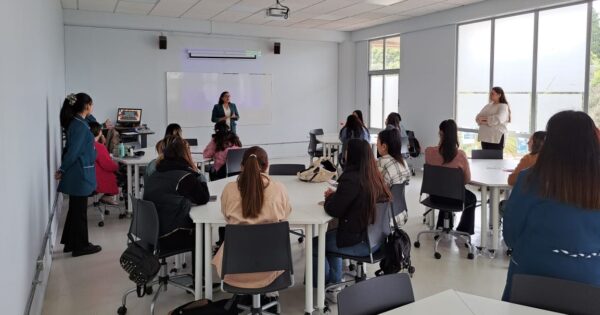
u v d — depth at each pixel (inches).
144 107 376.8
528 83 287.7
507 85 301.9
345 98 452.8
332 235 136.9
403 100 386.9
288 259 110.0
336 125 460.8
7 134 89.7
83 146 176.7
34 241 127.6
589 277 72.7
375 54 427.2
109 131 291.0
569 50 263.1
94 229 218.2
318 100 452.1
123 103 368.5
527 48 287.3
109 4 316.2
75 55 348.8
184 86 390.0
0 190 80.7
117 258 179.6
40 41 163.9
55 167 224.5
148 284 138.7
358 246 129.6
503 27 301.9
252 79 418.9
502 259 178.7
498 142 261.6
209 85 400.8
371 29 413.7
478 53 321.4
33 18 142.6
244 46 412.2
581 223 71.6
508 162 222.8
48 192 178.7
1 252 80.0
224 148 226.4
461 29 332.5
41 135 157.6
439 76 349.7
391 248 129.3
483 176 186.9
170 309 136.0
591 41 251.6
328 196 130.8
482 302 70.8
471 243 189.6
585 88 255.8
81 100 177.3
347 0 300.0
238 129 417.1
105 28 356.5
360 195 123.8
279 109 434.0
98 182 220.8
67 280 158.2
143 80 374.3
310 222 122.8
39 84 156.6
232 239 106.0
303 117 446.6
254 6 320.2
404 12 343.0
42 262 136.1
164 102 383.9
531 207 75.9
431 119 360.2
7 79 91.6
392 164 156.8
